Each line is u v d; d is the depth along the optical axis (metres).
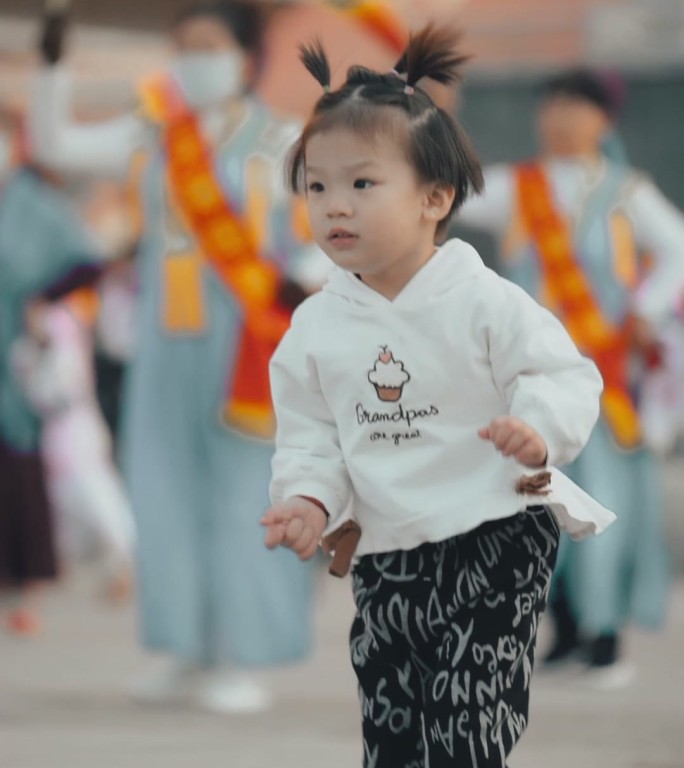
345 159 8.11
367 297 8.33
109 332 25.61
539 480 7.96
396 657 8.55
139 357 15.27
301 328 8.52
